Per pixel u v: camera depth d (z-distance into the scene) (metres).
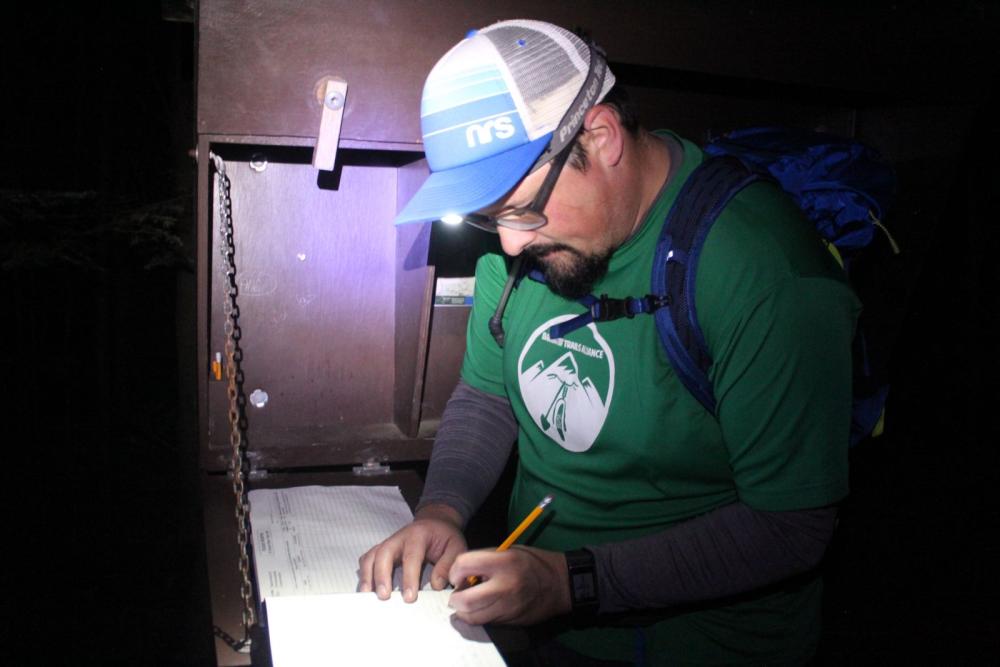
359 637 1.22
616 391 1.30
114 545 4.00
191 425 3.81
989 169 3.98
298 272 1.96
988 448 4.83
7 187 4.65
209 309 1.75
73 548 3.96
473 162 1.17
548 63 1.18
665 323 1.23
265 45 1.54
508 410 1.65
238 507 1.55
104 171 4.60
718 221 1.21
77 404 5.42
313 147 1.68
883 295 2.09
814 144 1.65
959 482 4.55
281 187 1.92
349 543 1.56
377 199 1.99
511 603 1.20
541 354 1.39
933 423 5.02
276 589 1.38
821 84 1.86
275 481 1.88
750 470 1.20
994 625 3.40
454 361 2.12
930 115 2.03
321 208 1.96
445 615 1.29
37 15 4.54
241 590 1.42
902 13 1.86
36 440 5.02
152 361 5.42
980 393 4.96
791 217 1.24
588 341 1.33
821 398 1.16
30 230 4.29
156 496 4.45
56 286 5.45
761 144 1.68
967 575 3.77
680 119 2.03
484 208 1.19
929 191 2.06
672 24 1.72
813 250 1.20
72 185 4.75
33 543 3.99
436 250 1.84
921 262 2.09
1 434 5.06
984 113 3.26
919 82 1.93
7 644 3.27
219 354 1.90
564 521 1.45
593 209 1.21
